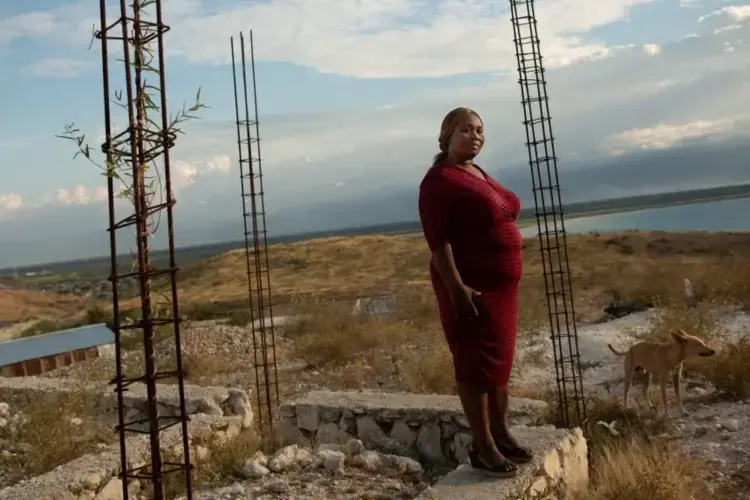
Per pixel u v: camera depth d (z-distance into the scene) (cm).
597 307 1672
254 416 927
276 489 582
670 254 3666
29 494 527
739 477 594
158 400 880
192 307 2825
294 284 4181
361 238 6016
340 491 576
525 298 1772
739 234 4147
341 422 746
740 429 709
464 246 458
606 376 1038
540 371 1103
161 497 372
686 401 848
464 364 470
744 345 911
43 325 2656
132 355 1511
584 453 593
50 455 687
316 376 1248
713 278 1603
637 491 511
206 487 616
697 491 556
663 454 587
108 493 572
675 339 784
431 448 700
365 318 1759
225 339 1673
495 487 466
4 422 810
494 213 456
